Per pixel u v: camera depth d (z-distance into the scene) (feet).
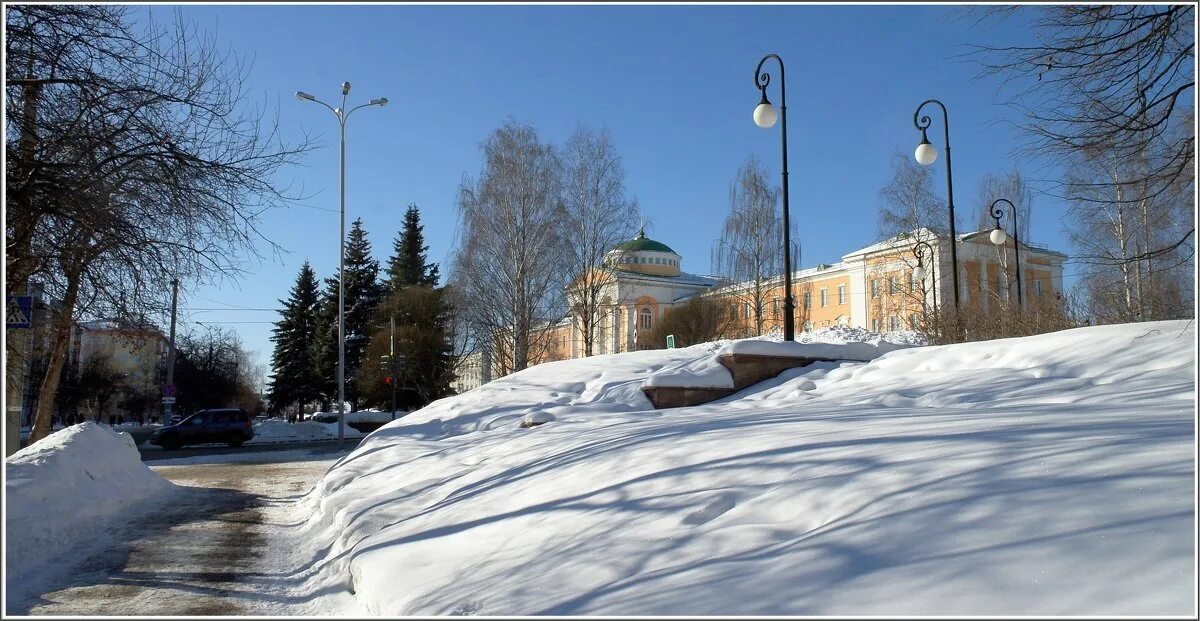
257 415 285.64
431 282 189.57
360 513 25.04
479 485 24.61
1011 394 28.32
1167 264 33.78
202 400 187.52
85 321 34.06
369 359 147.64
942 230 133.90
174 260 31.81
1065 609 8.85
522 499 20.57
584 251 111.55
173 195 30.68
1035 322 61.93
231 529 27.81
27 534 23.53
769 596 10.55
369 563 18.01
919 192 134.31
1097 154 30.78
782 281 145.69
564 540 15.81
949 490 12.62
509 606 12.89
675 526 14.66
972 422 18.49
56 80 28.22
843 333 86.48
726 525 14.10
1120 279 61.82
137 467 37.78
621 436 24.62
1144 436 14.05
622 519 15.87
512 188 108.17
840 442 17.19
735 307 150.51
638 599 11.59
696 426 23.80
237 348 221.25
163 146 30.55
